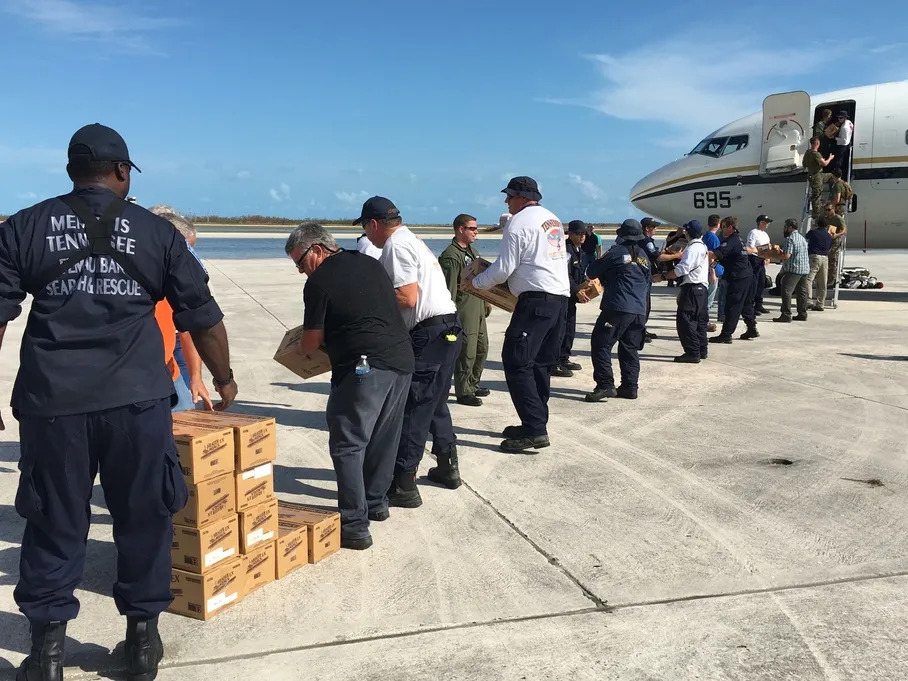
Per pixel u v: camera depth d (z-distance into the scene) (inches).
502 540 132.7
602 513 146.0
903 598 111.5
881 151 551.2
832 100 575.8
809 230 513.7
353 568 121.4
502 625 103.0
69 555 86.7
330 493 157.4
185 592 104.7
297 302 534.6
